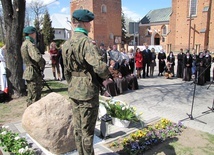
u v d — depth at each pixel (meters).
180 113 6.22
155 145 4.22
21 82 7.54
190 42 31.19
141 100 7.72
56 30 60.12
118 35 38.31
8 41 7.22
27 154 3.45
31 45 4.80
